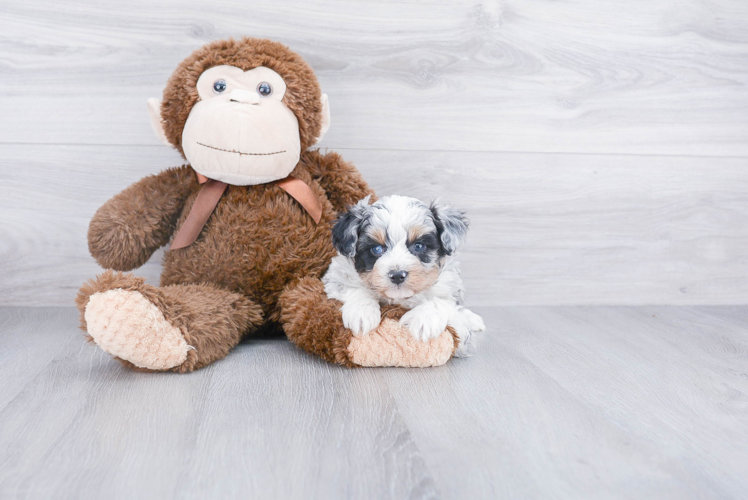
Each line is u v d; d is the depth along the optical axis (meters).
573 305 2.20
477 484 0.86
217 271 1.60
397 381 1.33
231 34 1.93
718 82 2.15
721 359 1.55
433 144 2.05
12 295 1.98
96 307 1.26
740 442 1.03
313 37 1.95
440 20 1.99
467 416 1.12
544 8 2.03
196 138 1.51
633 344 1.68
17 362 1.42
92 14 1.87
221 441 0.99
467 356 1.53
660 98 2.13
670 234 2.21
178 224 1.67
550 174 2.12
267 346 1.62
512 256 2.15
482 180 2.09
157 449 0.96
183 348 1.33
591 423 1.10
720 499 0.84
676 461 0.95
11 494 0.82
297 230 1.61
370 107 2.01
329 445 0.99
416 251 1.41
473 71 2.03
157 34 1.90
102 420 1.07
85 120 1.92
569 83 2.08
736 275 2.26
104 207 1.61
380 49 1.98
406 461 0.93
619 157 2.14
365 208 1.48
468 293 2.15
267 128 1.51
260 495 0.83
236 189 1.63
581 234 2.16
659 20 2.08
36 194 1.94
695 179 2.19
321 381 1.32
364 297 1.45
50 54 1.87
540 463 0.93
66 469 0.89
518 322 1.93
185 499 0.81
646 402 1.22
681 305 2.24
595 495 0.84
